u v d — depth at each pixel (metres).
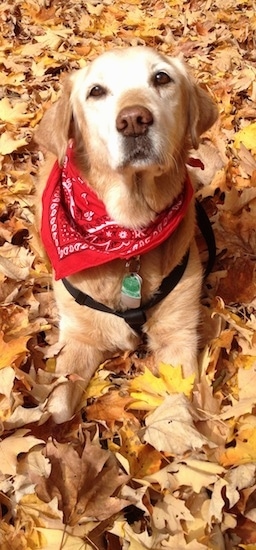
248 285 0.82
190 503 0.57
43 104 1.22
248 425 0.62
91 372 0.73
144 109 0.61
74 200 0.71
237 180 1.00
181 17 1.69
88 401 0.69
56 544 0.53
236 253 0.87
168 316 0.72
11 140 1.07
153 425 0.62
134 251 0.67
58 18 1.72
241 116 1.16
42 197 0.78
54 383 0.67
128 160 0.63
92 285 0.69
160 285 0.70
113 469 0.58
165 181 0.68
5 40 1.55
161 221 0.68
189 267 0.72
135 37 1.59
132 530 0.53
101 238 0.68
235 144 1.07
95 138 0.67
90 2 1.89
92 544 0.53
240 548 0.54
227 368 0.71
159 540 0.53
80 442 0.61
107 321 0.71
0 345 0.69
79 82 0.70
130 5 1.90
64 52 1.48
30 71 1.38
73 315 0.72
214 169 1.02
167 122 0.65
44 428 0.64
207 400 0.65
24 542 0.53
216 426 0.63
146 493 0.57
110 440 0.63
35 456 0.59
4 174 1.03
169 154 0.65
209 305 0.81
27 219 0.96
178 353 0.72
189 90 0.72
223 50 1.42
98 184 0.69
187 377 0.68
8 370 0.65
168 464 0.60
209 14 1.66
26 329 0.75
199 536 0.54
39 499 0.56
